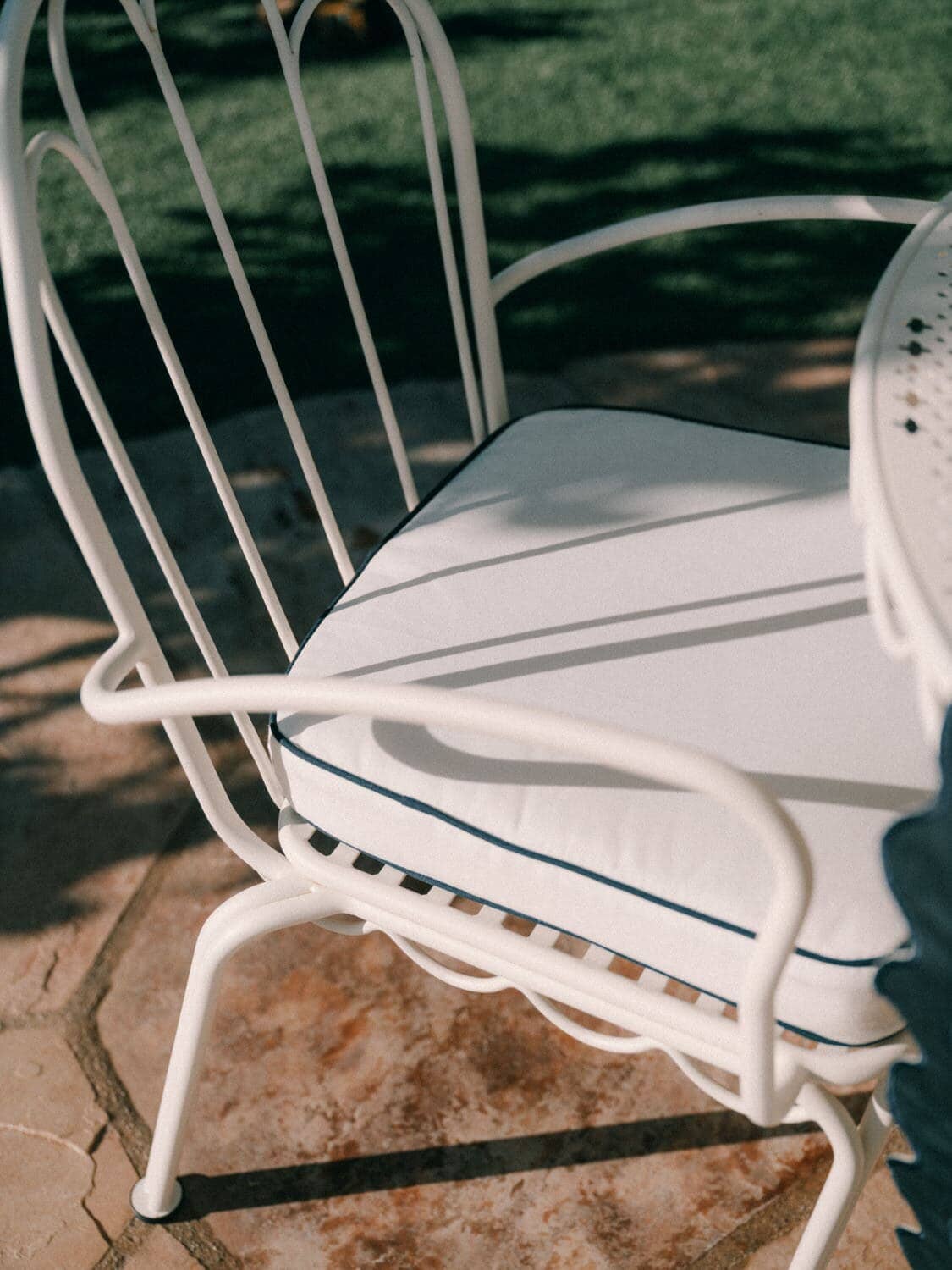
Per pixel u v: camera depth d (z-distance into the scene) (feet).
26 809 5.92
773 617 3.54
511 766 3.22
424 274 9.22
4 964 5.31
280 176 10.50
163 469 7.78
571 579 3.74
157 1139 4.24
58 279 9.48
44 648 6.72
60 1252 4.40
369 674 3.50
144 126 11.41
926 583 2.43
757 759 3.15
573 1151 4.58
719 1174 4.47
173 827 5.80
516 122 11.12
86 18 13.48
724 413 7.88
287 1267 4.33
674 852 2.99
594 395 8.07
